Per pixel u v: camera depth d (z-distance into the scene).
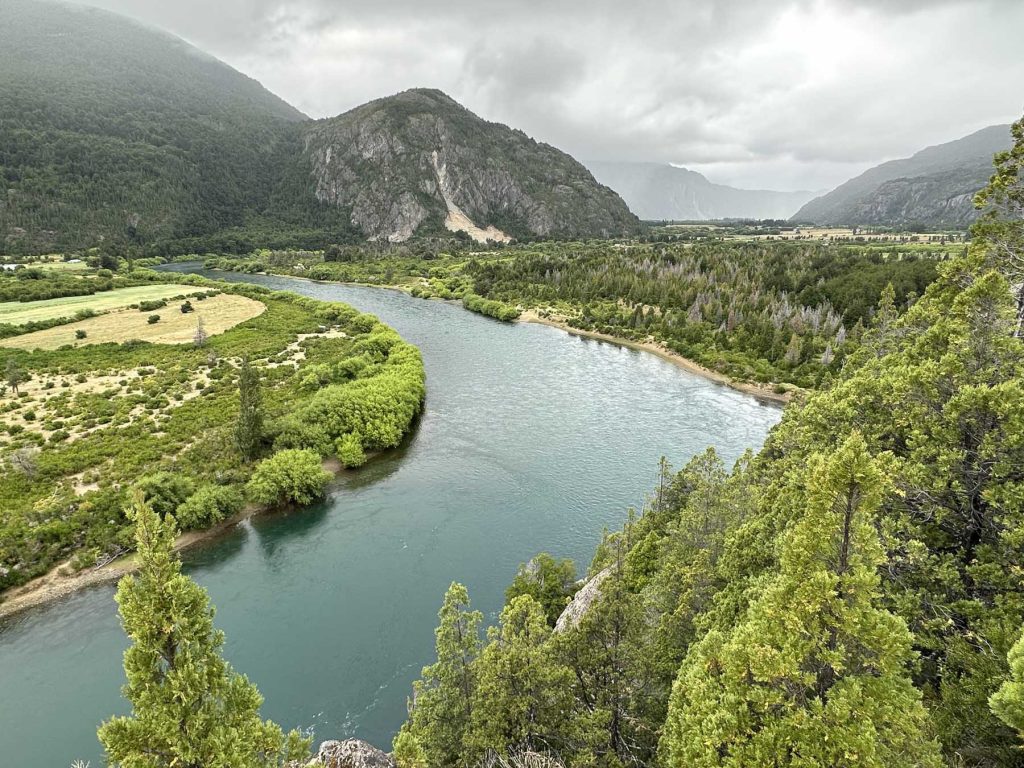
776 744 14.80
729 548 28.16
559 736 21.73
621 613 23.50
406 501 65.00
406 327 160.12
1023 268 32.50
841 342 119.44
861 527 15.58
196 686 16.91
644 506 58.78
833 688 15.11
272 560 53.75
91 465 66.69
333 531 58.72
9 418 81.62
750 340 128.88
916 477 21.41
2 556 49.19
